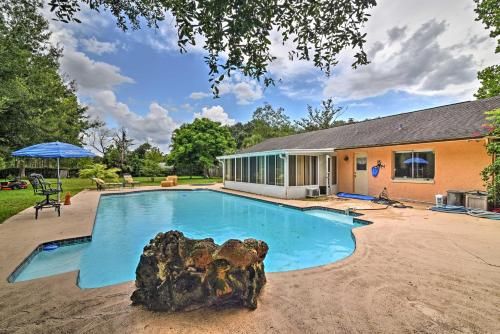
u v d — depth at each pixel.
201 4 2.42
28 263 4.80
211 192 18.27
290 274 3.79
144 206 12.87
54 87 19.25
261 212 11.20
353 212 9.14
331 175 14.67
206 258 2.78
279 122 42.53
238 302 2.86
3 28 8.16
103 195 15.30
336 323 2.55
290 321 2.59
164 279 2.79
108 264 5.40
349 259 4.39
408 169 11.58
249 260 2.86
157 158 35.59
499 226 6.68
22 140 11.96
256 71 3.13
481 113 9.96
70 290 3.30
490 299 3.03
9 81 10.02
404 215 8.27
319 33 2.99
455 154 9.85
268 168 14.50
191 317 2.65
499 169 7.75
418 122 12.17
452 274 3.74
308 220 9.59
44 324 2.56
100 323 2.56
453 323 2.56
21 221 7.61
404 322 2.57
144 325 2.52
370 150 13.11
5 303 2.98
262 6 2.58
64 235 6.07
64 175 31.30
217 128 32.56
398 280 3.56
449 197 9.46
